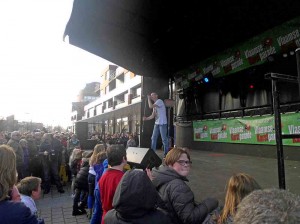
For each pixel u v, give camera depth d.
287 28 7.24
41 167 10.06
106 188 3.49
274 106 2.52
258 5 6.49
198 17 7.16
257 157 7.09
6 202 1.85
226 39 8.53
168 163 2.98
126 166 4.58
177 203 2.63
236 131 8.22
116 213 2.16
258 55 8.05
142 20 7.79
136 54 10.05
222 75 9.24
